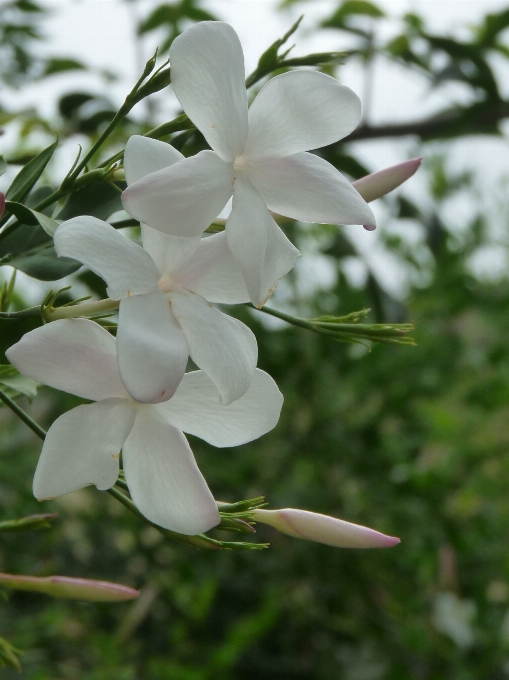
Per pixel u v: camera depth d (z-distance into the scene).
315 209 0.17
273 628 0.46
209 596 0.40
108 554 0.46
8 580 0.20
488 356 0.55
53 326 0.17
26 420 0.19
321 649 0.46
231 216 0.17
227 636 0.41
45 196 0.21
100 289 0.23
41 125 0.35
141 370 0.16
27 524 0.20
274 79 0.17
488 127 0.41
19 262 0.20
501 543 0.46
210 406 0.18
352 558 0.47
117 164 0.19
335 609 0.47
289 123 0.17
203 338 0.17
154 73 0.18
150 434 0.17
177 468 0.17
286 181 0.17
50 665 0.40
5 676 0.34
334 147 0.36
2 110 0.37
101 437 0.17
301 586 0.47
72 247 0.16
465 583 0.46
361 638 0.45
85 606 0.43
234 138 0.17
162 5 0.40
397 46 0.40
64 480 0.17
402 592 0.46
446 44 0.38
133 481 0.17
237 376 0.17
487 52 0.42
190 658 0.43
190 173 0.16
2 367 0.20
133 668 0.41
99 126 0.37
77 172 0.18
